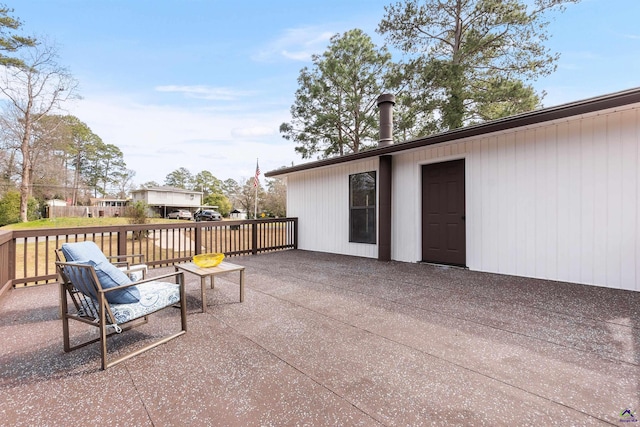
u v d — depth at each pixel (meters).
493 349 2.27
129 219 12.65
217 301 3.53
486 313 3.06
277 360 2.13
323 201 8.06
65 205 27.53
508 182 4.74
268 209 24.19
